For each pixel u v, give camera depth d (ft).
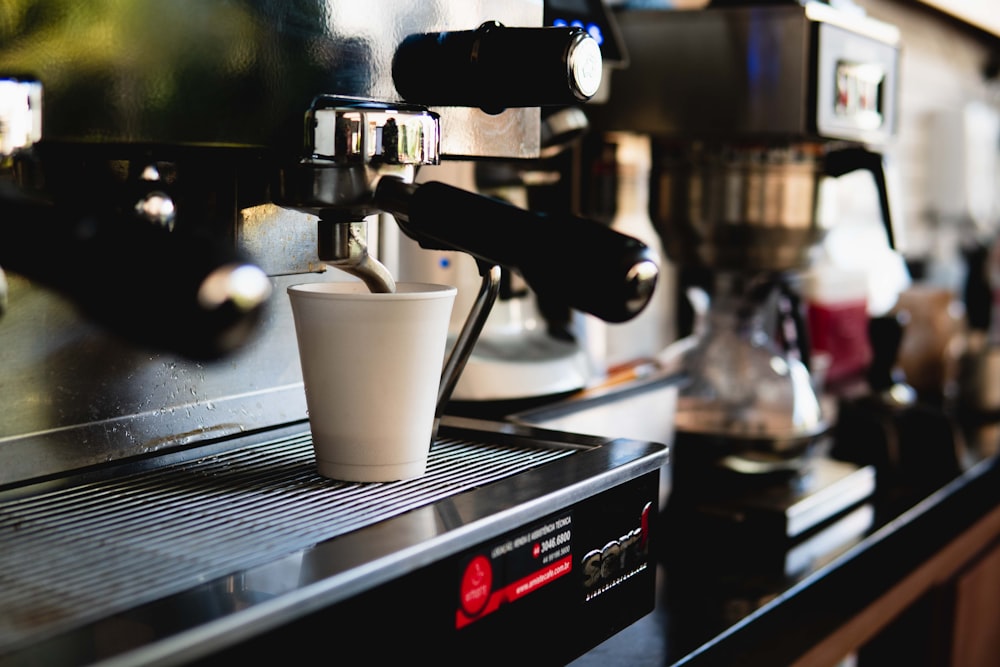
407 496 2.27
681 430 4.42
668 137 4.55
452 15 2.58
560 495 2.27
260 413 2.93
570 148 4.58
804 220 4.46
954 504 5.12
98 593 1.73
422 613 1.99
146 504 2.24
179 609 1.67
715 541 4.10
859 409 5.28
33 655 1.51
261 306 1.65
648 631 3.20
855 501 4.66
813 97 4.22
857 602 4.07
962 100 10.20
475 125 2.71
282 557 1.89
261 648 1.72
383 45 2.40
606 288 2.04
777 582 3.65
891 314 5.46
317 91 2.26
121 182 2.22
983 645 5.56
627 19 4.54
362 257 2.42
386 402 2.33
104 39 1.92
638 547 2.58
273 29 2.17
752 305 4.68
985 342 7.48
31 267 1.66
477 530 2.06
